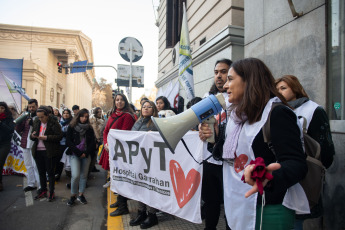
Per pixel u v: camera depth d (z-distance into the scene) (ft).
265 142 3.83
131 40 24.54
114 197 14.28
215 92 8.97
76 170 13.24
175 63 28.50
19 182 17.80
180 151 8.02
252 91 4.00
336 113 8.71
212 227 7.37
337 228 8.06
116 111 12.89
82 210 12.67
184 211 7.83
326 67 8.79
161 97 14.19
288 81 7.32
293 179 3.39
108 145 11.07
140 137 9.66
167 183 8.51
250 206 4.01
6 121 15.60
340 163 8.11
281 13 10.88
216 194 7.36
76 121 13.24
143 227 9.66
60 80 150.10
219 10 18.37
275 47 11.25
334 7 8.74
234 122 4.43
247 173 3.31
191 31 23.98
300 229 5.70
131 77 24.39
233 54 16.25
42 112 13.16
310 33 9.44
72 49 129.90
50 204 13.44
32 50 124.47
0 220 11.37
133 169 9.96
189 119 4.78
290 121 3.67
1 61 26.61
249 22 13.21
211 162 7.04
